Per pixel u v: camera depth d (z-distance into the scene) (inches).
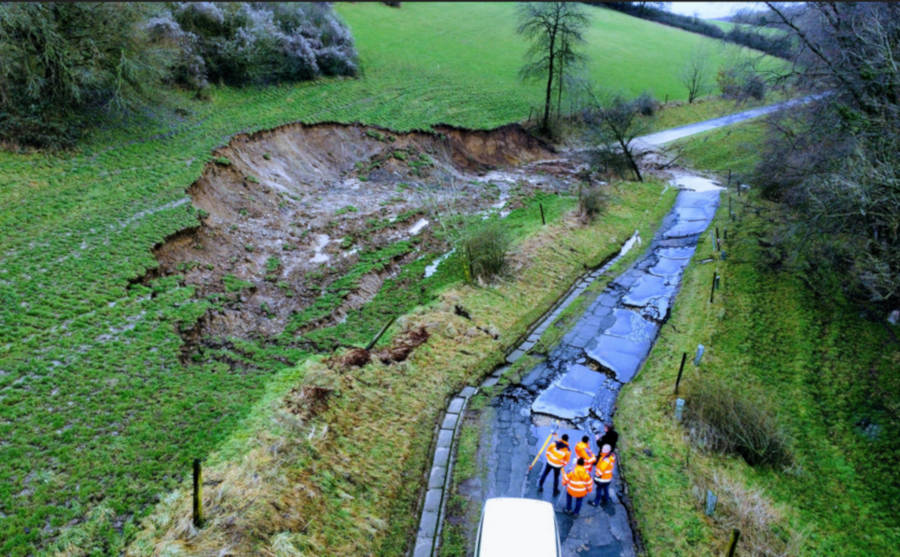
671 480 581.6
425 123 1708.9
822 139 939.3
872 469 643.5
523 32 2411.4
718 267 1094.4
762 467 628.7
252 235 1044.5
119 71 1134.4
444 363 778.8
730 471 605.6
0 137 988.6
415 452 620.1
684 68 2869.1
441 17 3083.2
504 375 784.3
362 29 2576.3
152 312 725.9
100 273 766.5
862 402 737.6
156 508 457.4
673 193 1638.8
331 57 1903.3
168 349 666.8
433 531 529.7
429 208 1285.7
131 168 1058.1
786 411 723.4
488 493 571.2
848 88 871.1
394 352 767.7
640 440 647.1
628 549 505.0
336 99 1732.3
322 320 839.7
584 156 1951.3
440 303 904.3
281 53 1743.4
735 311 935.0
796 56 999.6
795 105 1160.8
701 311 940.0
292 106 1582.2
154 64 1235.9
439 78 2206.0
